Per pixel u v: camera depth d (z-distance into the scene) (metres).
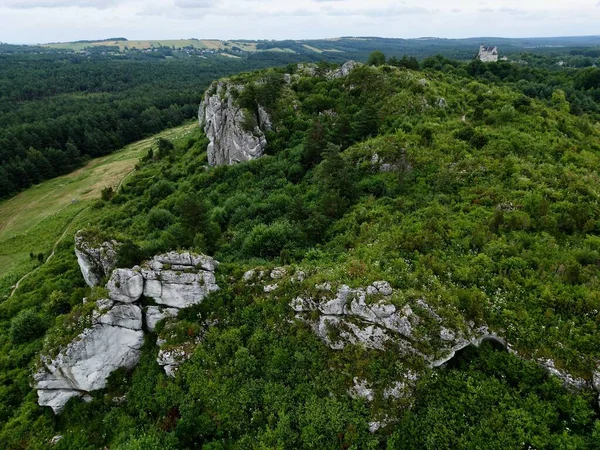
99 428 25.45
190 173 71.94
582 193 34.66
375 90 65.25
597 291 23.28
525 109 56.50
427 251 28.84
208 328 27.59
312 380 23.44
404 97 59.97
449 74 84.38
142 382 26.36
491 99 63.53
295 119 65.31
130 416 25.23
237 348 25.95
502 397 20.52
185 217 40.94
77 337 26.06
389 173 44.41
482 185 37.53
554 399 20.06
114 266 33.22
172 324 27.88
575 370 20.23
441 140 46.84
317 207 42.78
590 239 28.61
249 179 57.25
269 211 47.03
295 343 24.95
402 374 21.75
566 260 26.31
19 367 33.69
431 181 40.59
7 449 25.73
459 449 19.48
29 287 47.06
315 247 35.84
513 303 23.55
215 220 48.88
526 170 38.78
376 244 30.81
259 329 26.38
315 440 20.92
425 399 21.39
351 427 20.84
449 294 23.75
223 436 22.89
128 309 27.61
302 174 54.53
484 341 22.80
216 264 30.50
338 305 24.33
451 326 22.14
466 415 20.42
